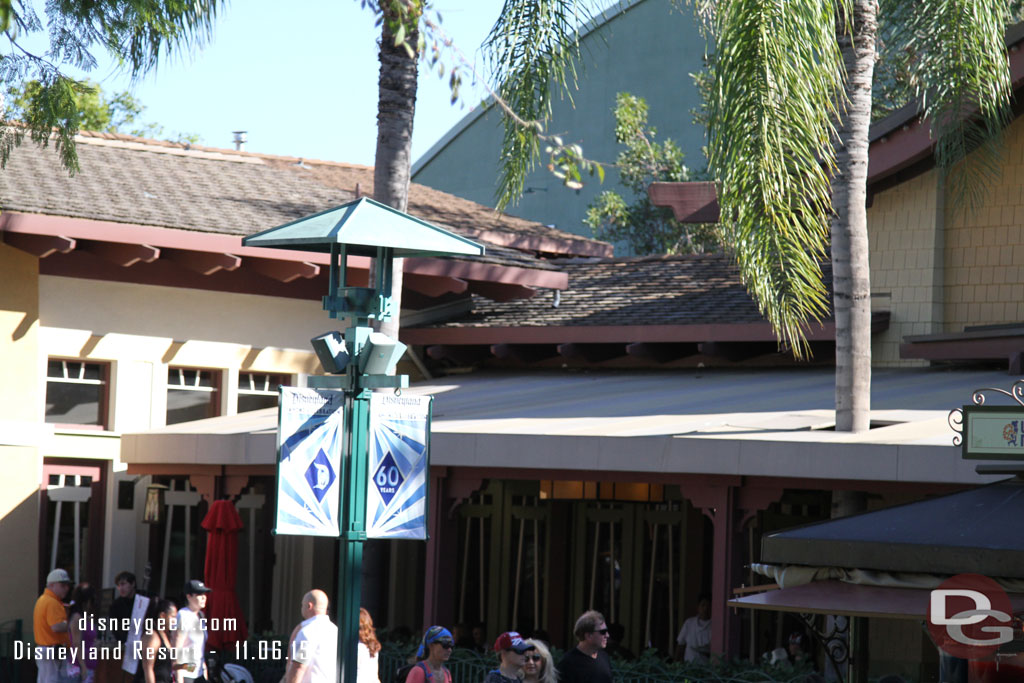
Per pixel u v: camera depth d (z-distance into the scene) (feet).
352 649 30.42
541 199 122.83
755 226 44.55
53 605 52.70
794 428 47.57
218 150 83.92
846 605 29.01
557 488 69.10
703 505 46.98
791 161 44.24
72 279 66.95
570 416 55.47
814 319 63.36
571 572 68.54
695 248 111.14
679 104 115.34
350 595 30.45
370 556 55.16
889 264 64.23
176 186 73.36
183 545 69.82
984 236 62.18
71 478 67.10
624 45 118.83
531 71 49.88
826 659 54.24
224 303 71.46
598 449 48.62
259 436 57.62
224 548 56.39
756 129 43.45
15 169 68.28
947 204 63.26
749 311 67.72
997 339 57.67
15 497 64.59
